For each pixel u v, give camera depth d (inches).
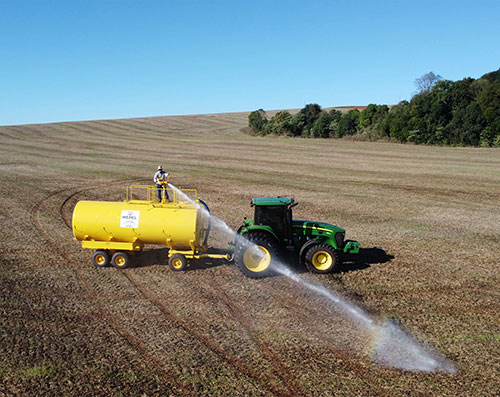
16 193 901.8
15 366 266.1
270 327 325.7
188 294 388.5
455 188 1019.9
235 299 378.6
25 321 328.2
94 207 446.0
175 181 1107.3
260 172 1289.4
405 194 943.0
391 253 521.7
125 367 267.4
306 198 887.7
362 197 904.3
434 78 3206.2
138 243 450.9
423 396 243.4
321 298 382.9
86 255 500.7
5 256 489.4
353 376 262.2
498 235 610.9
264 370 267.3
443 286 415.5
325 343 302.4
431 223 681.6
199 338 306.8
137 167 1366.9
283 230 442.0
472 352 292.8
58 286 402.9
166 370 265.0
